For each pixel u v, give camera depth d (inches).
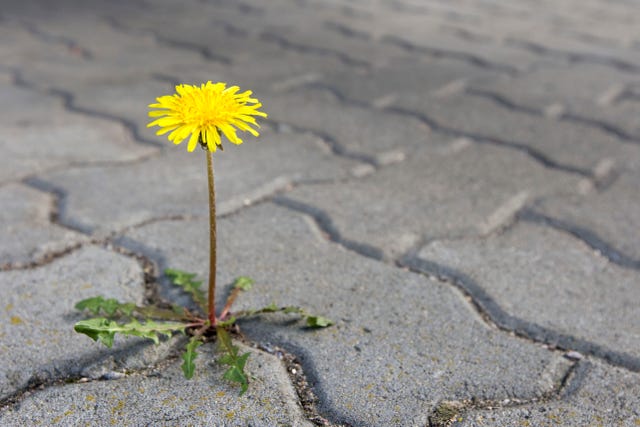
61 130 28.2
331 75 34.9
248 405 18.2
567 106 31.2
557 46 40.8
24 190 24.5
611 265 22.3
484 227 23.5
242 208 24.1
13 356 19.0
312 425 17.9
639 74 35.9
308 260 22.0
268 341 19.6
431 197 24.8
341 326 20.0
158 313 19.8
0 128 28.1
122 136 28.0
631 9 52.1
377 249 22.5
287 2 50.4
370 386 18.6
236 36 41.4
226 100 18.2
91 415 17.9
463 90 33.2
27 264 21.6
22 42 39.1
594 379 18.9
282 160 26.7
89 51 37.8
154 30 42.3
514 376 18.9
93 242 22.5
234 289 20.7
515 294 21.1
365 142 28.0
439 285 21.3
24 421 17.8
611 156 27.3
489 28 45.0
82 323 18.4
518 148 27.8
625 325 20.3
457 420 18.0
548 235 23.4
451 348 19.5
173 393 18.4
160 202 24.1
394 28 44.2
